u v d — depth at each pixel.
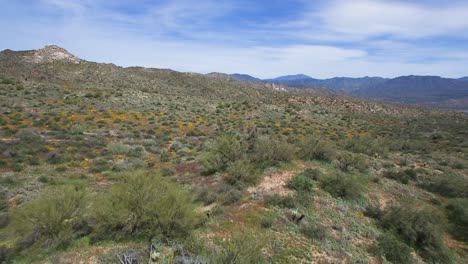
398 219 12.59
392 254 10.59
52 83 52.62
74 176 17.30
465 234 13.82
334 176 15.07
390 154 27.53
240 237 8.49
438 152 33.44
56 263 7.77
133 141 27.47
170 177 16.55
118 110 41.22
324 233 10.72
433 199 16.92
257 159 16.72
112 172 18.55
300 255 9.44
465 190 17.67
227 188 13.59
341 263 9.59
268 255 9.06
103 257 7.99
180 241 8.98
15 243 9.10
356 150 25.75
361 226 12.25
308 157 18.77
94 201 10.25
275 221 11.05
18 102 37.41
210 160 16.95
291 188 14.12
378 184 17.20
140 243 8.79
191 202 10.84
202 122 40.41
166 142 28.92
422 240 11.90
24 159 19.61
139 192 9.55
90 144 25.09
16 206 13.01
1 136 24.64
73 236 8.93
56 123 31.00
